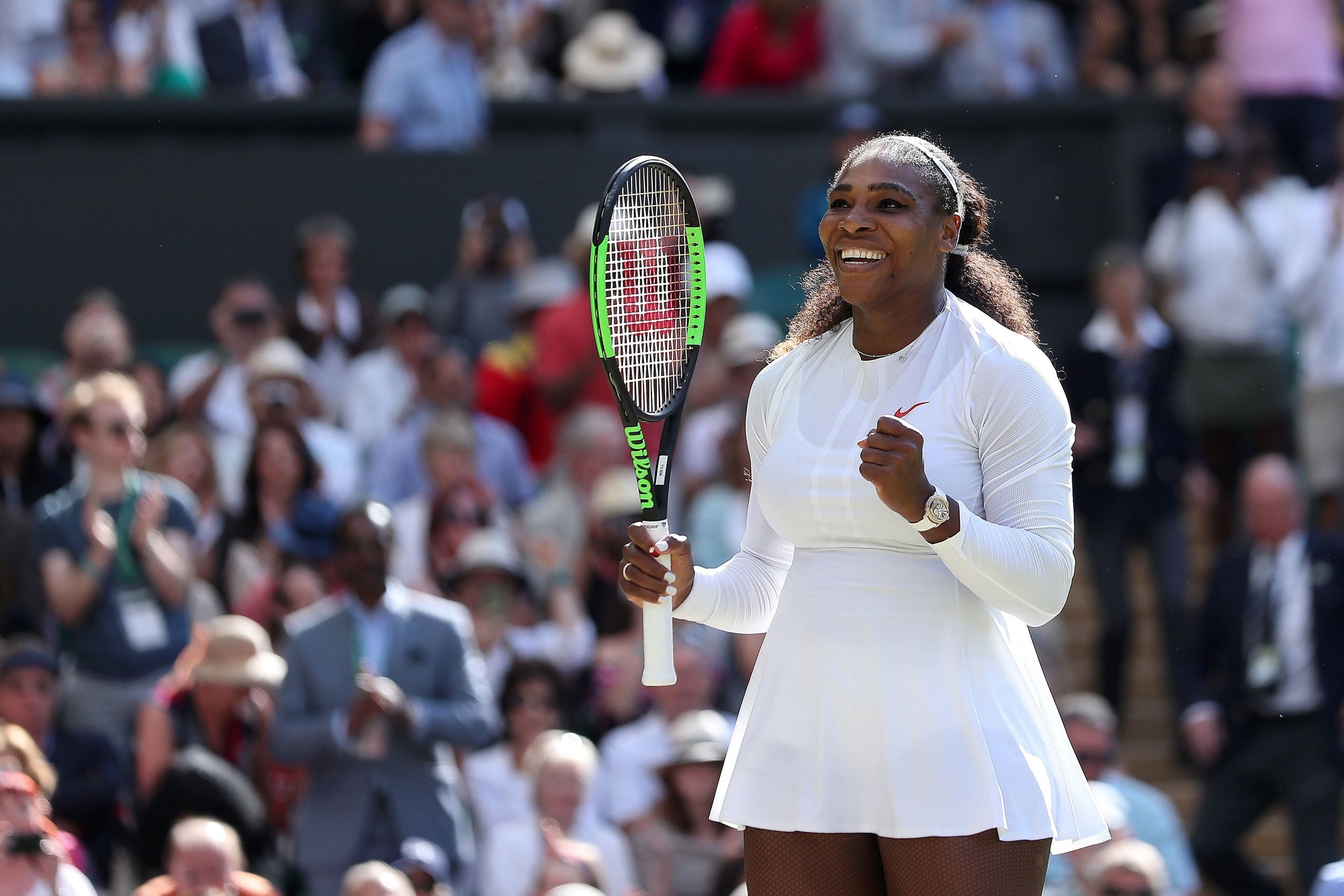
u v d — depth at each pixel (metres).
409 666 20.36
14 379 29.97
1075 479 30.52
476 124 38.19
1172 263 33.88
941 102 39.12
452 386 29.52
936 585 9.34
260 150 37.06
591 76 39.94
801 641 9.55
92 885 19.52
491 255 34.78
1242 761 26.61
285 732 19.84
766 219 38.94
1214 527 33.88
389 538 20.61
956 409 9.38
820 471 9.46
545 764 20.30
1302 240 33.31
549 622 25.78
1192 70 40.47
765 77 39.81
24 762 18.89
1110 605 30.14
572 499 28.58
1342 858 26.92
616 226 10.52
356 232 37.31
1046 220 39.34
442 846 19.95
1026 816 9.18
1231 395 33.50
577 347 31.88
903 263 9.38
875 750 9.31
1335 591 26.53
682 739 21.28
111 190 36.50
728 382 31.02
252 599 24.12
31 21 36.94
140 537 22.75
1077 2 42.25
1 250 36.12
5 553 22.48
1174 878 22.19
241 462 28.52
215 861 17.92
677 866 20.84
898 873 9.35
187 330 36.72
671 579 9.89
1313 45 37.78
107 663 22.39
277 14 39.22
